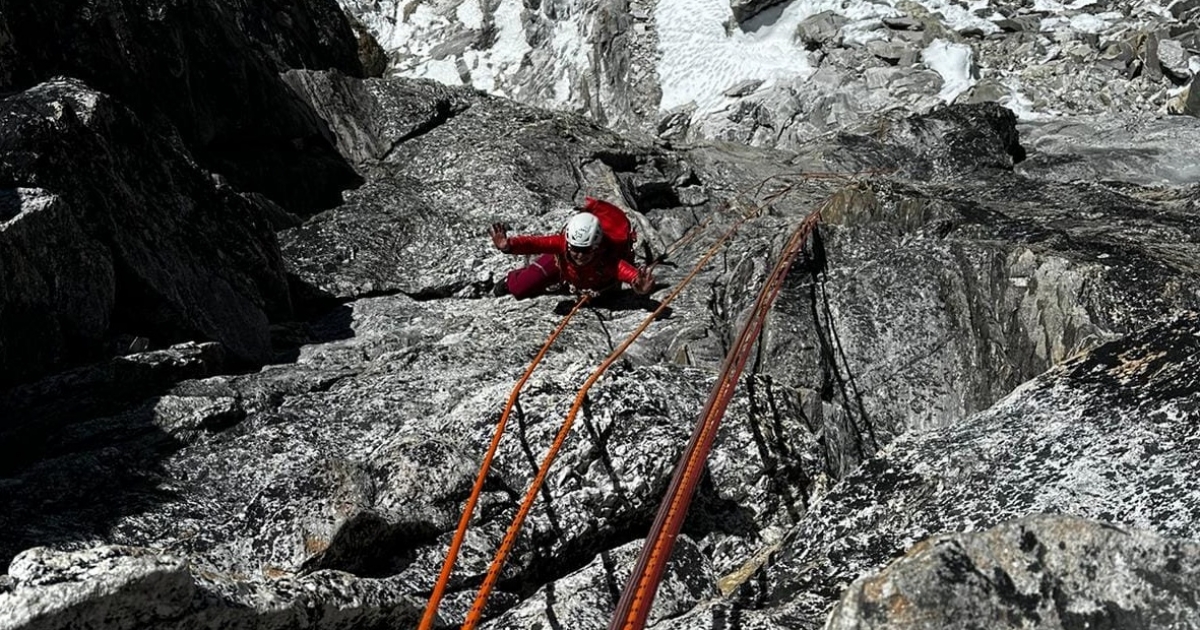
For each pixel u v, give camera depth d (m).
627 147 10.84
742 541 4.59
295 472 5.01
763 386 5.14
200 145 8.72
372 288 8.34
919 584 2.39
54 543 4.23
